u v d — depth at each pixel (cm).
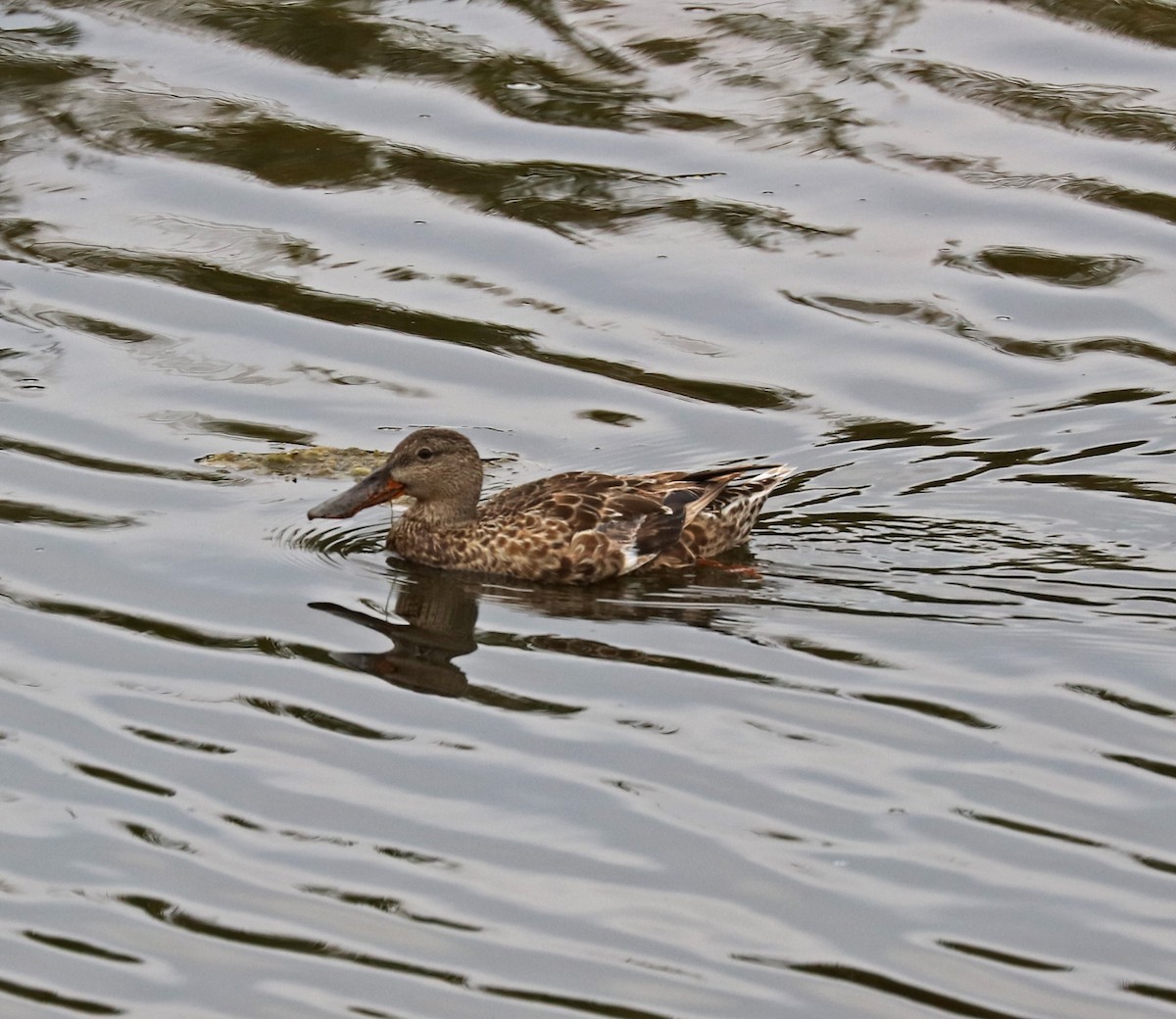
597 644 1402
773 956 1048
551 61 2362
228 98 2298
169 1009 1007
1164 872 1124
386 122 2255
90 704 1302
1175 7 2433
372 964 1041
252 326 1920
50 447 1688
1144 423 1752
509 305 1964
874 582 1487
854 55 2367
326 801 1195
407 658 1378
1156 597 1449
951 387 1831
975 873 1122
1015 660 1359
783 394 1825
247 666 1360
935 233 2078
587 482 1573
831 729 1276
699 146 2212
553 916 1081
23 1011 1004
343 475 1670
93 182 2161
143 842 1150
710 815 1179
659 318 1947
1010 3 2462
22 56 2372
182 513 1591
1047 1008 1007
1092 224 2086
